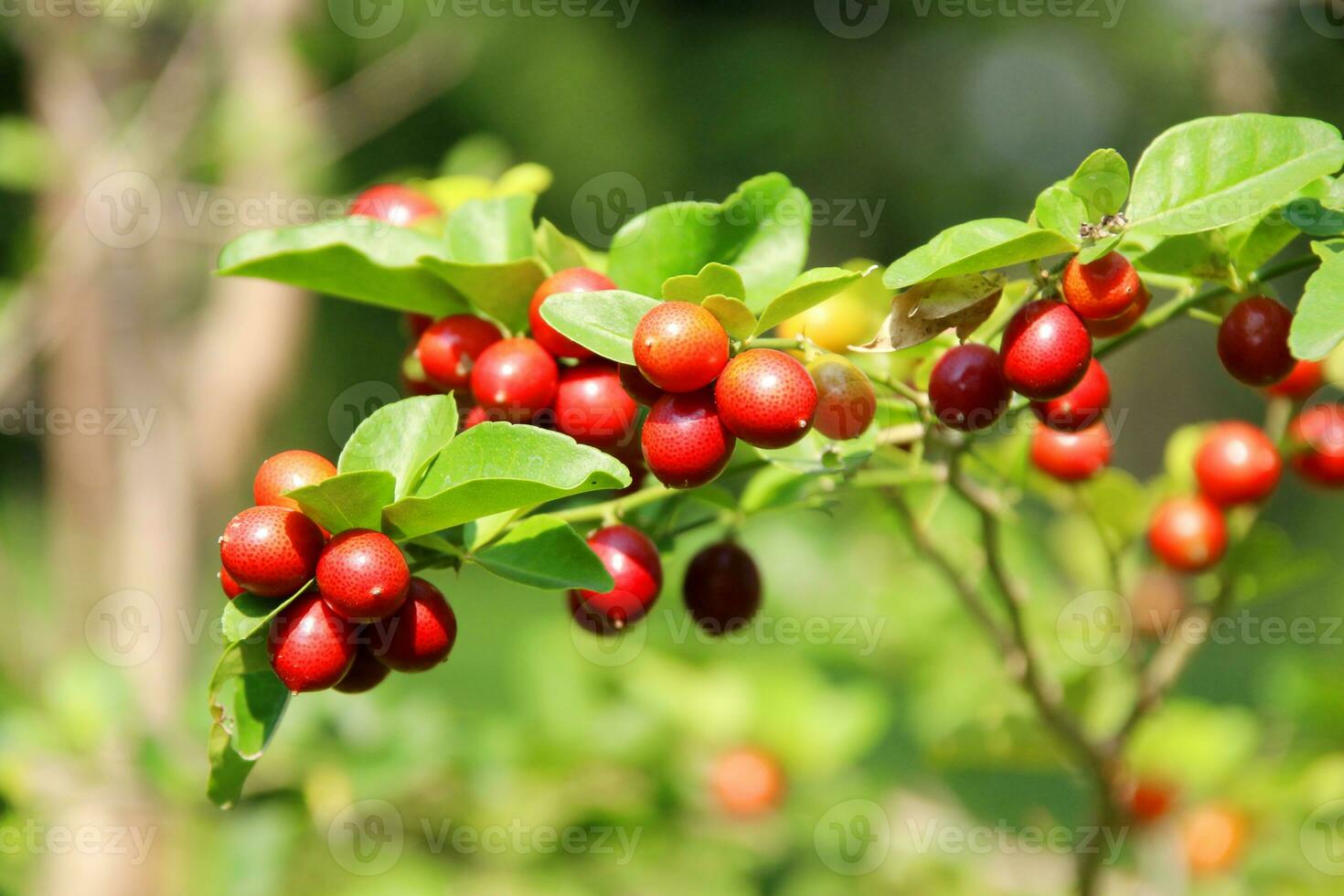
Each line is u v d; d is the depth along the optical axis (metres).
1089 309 0.44
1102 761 0.55
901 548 0.71
